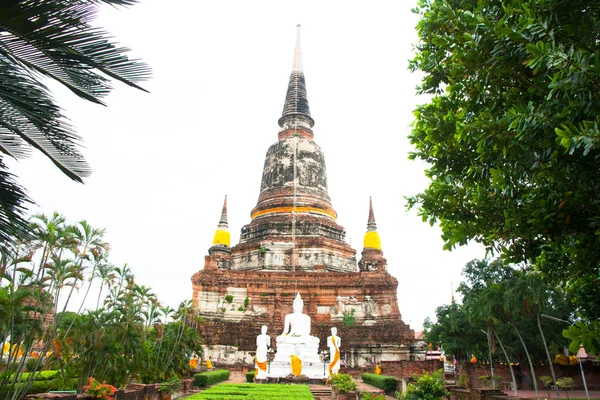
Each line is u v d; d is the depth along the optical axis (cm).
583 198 995
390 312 5581
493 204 1243
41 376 3447
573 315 4266
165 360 3894
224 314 5556
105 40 1045
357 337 5356
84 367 2855
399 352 5184
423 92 1723
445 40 1193
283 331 5166
